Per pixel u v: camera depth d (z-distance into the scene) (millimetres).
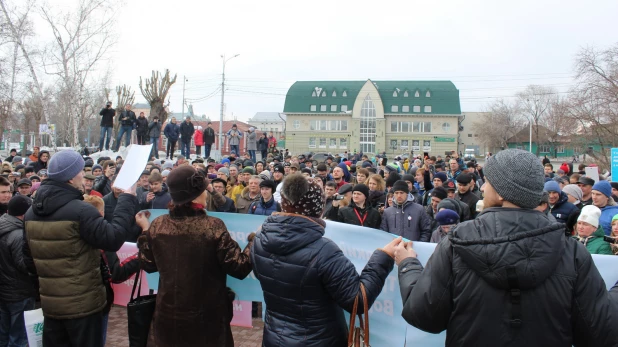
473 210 6961
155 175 6855
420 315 2092
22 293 4531
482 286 1897
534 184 1958
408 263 2531
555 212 6020
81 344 3410
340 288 2551
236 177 9883
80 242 3365
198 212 3051
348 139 77312
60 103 26953
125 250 4883
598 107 26406
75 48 21938
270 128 130125
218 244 2977
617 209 5562
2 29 19844
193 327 2939
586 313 1866
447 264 2045
